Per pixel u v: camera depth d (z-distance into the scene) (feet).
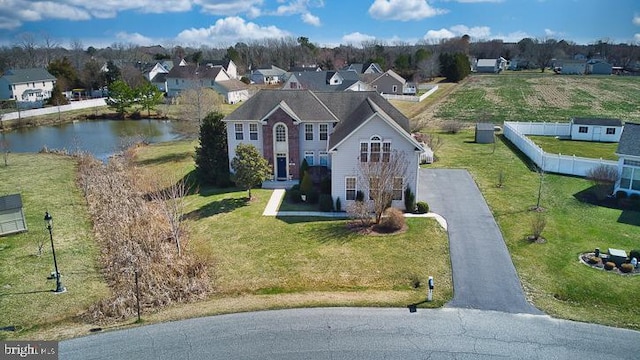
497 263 79.30
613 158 143.54
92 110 300.40
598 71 490.49
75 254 87.45
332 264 81.10
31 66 513.86
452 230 92.94
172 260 79.71
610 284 71.51
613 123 170.40
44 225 102.32
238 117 126.82
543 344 58.03
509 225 94.48
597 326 61.67
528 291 70.54
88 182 131.64
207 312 66.33
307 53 605.31
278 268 80.38
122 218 98.94
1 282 76.02
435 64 436.35
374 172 96.07
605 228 91.71
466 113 251.39
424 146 145.69
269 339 59.57
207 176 131.85
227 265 82.02
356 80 306.55
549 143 168.66
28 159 175.11
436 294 70.08
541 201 107.34
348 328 61.67
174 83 366.84
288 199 115.03
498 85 385.91
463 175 129.39
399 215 94.43
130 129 250.98
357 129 100.27
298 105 126.72
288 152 126.52
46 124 264.72
